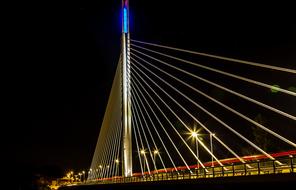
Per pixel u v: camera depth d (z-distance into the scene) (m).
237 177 26.27
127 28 57.91
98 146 82.19
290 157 23.95
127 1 59.53
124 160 51.00
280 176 23.02
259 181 24.45
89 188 66.69
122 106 53.53
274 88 29.42
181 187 33.22
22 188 135.25
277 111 28.41
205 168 32.66
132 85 56.47
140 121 54.75
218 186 28.27
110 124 68.44
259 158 40.38
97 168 79.88
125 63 55.78
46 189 155.38
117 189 49.59
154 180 39.06
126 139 51.75
